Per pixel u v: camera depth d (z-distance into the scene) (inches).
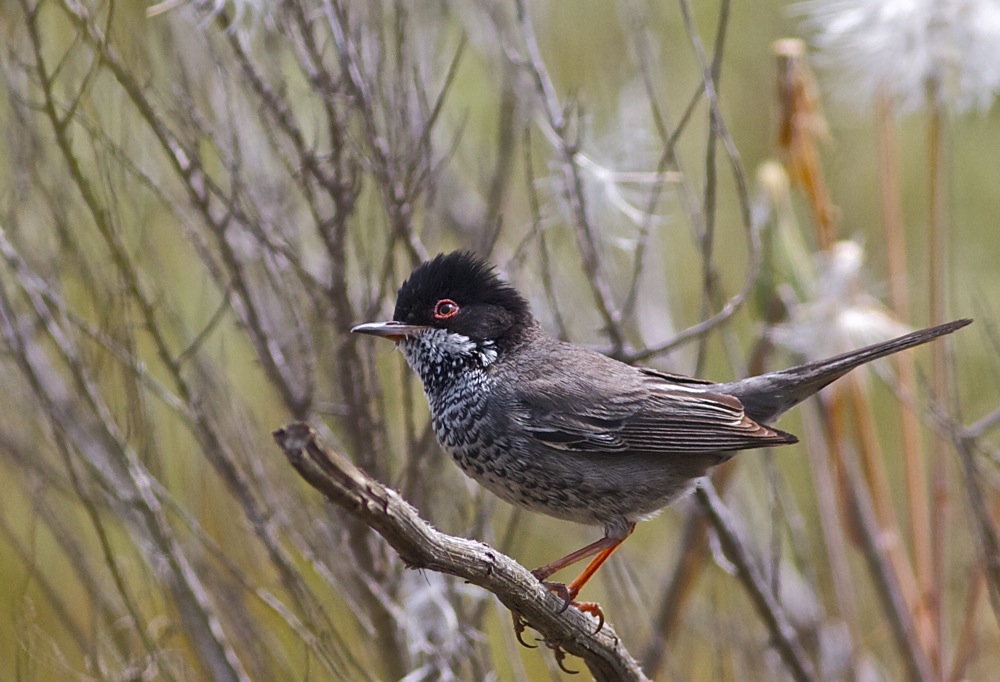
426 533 268.5
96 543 462.6
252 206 404.5
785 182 457.1
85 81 358.0
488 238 434.3
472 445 368.5
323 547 420.5
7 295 423.2
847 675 454.6
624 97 466.3
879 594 453.4
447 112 510.3
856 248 459.2
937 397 455.2
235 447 421.4
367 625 382.6
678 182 469.1
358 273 437.4
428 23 482.0
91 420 428.8
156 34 428.5
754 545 480.4
